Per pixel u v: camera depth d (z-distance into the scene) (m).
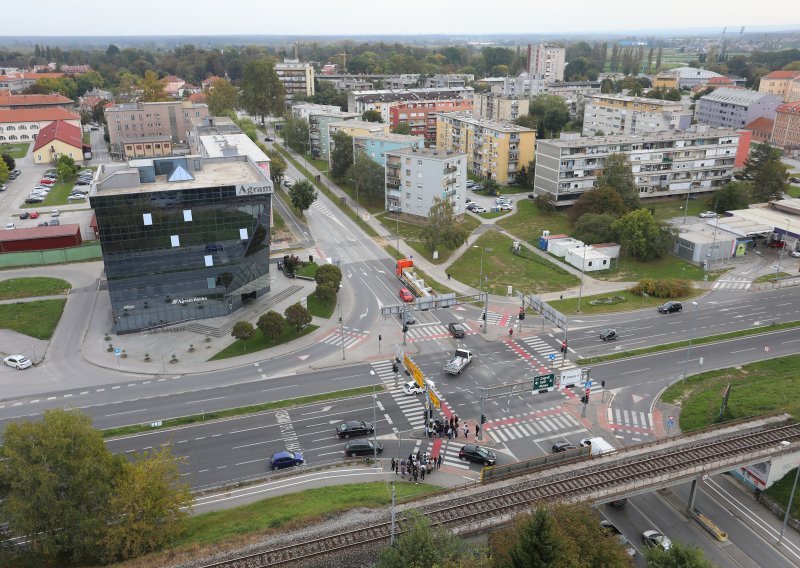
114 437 67.50
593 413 72.62
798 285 108.00
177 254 90.62
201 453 65.19
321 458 64.38
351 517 53.22
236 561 48.19
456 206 143.25
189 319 94.56
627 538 54.91
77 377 79.94
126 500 48.38
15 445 47.69
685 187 160.00
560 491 54.78
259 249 97.62
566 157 148.38
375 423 67.50
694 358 84.38
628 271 115.88
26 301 99.25
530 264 118.88
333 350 87.19
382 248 127.31
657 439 66.88
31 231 118.19
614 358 84.69
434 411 72.56
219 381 79.19
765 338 89.56
